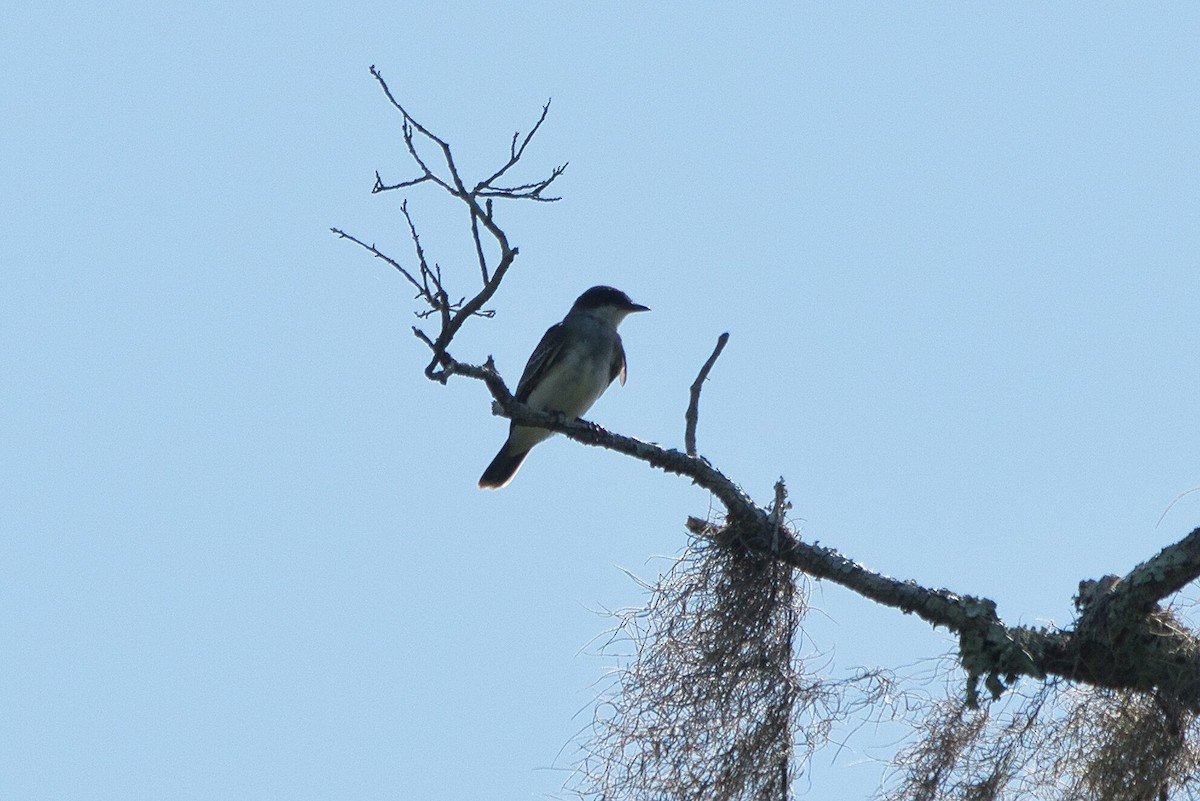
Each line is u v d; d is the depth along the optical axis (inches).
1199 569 443.2
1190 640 447.8
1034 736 439.8
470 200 411.8
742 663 470.9
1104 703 450.6
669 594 486.0
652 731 460.8
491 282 419.2
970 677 450.6
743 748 457.7
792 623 478.9
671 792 454.0
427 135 410.3
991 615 460.8
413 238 420.8
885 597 471.5
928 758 442.3
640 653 477.4
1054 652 457.7
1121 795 437.4
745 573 483.2
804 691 463.8
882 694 454.0
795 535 486.3
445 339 427.2
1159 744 438.6
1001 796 437.1
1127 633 450.0
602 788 455.5
